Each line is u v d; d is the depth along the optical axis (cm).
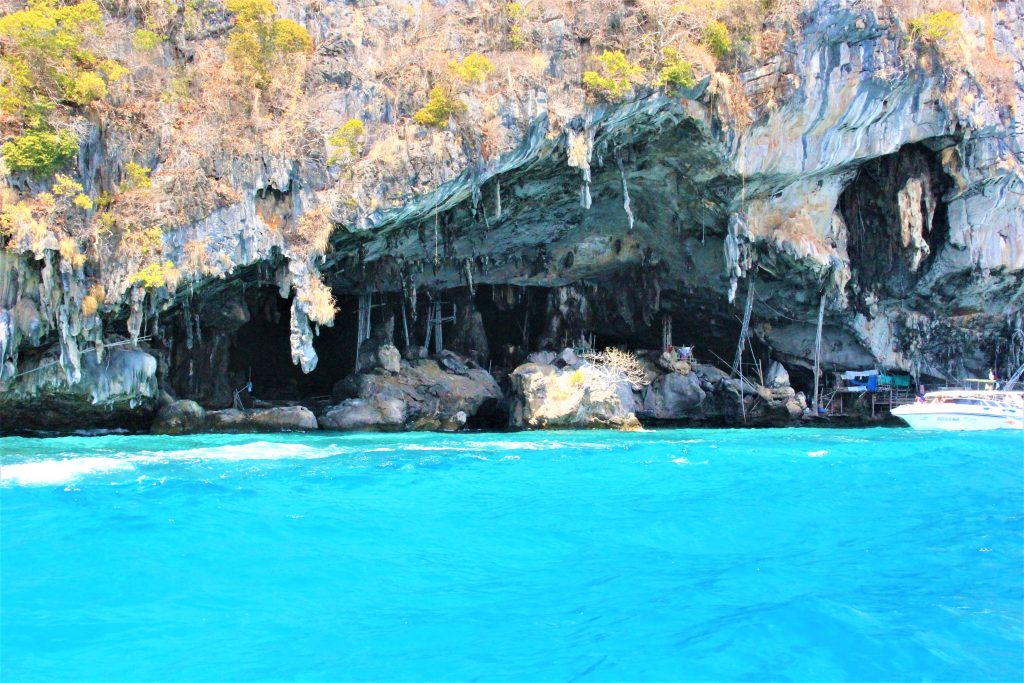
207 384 3816
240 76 3048
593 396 3725
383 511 1686
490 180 3341
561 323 4691
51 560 1315
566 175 3538
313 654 1003
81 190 2730
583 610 1156
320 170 3061
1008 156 3778
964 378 4338
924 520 1684
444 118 3097
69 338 2727
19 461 2158
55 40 2695
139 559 1332
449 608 1161
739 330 4731
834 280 3931
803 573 1331
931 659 995
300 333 3025
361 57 3164
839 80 3391
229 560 1345
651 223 4034
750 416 4469
